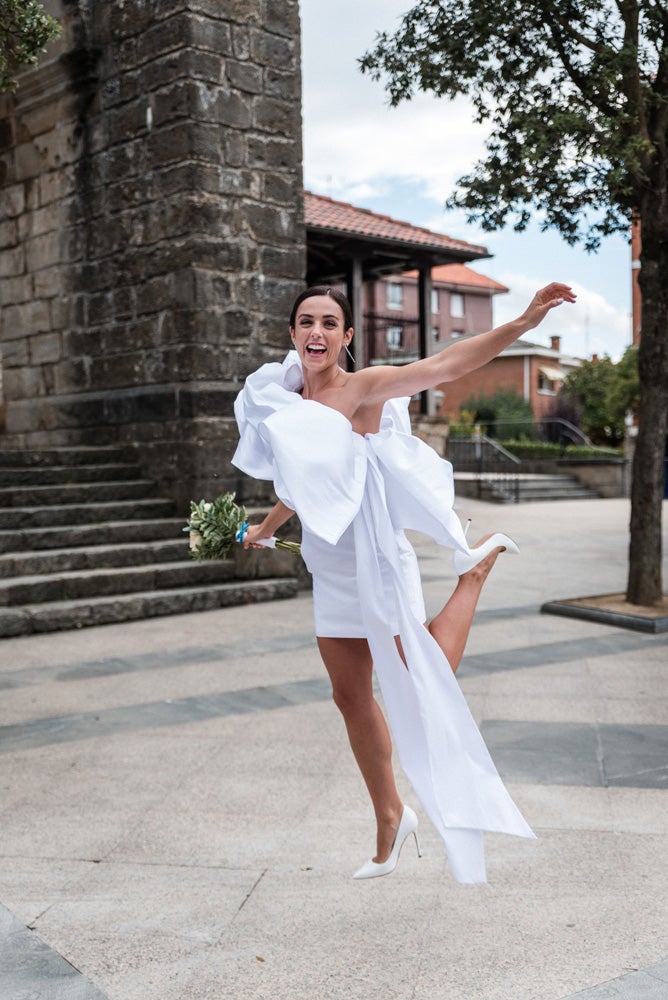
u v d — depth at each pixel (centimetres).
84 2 1056
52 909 304
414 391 271
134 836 364
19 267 1207
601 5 774
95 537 938
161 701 570
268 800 402
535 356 4634
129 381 1057
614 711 536
